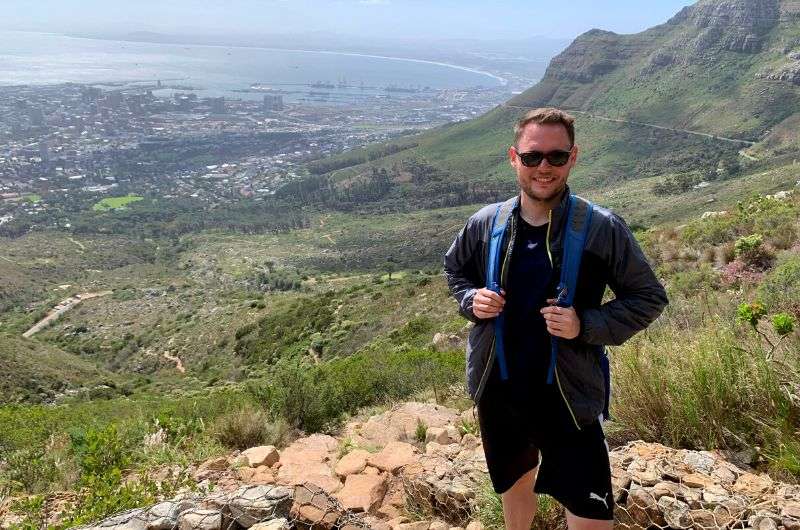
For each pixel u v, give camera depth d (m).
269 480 3.65
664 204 86.00
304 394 6.04
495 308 2.04
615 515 2.59
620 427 3.41
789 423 2.96
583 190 152.38
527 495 2.30
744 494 2.56
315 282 105.12
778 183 57.78
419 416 4.95
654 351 3.65
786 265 7.12
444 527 2.87
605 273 2.00
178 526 2.43
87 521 3.10
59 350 51.69
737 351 3.39
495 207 2.20
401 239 144.38
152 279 124.50
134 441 5.00
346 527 2.51
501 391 2.13
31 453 4.75
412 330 20.00
